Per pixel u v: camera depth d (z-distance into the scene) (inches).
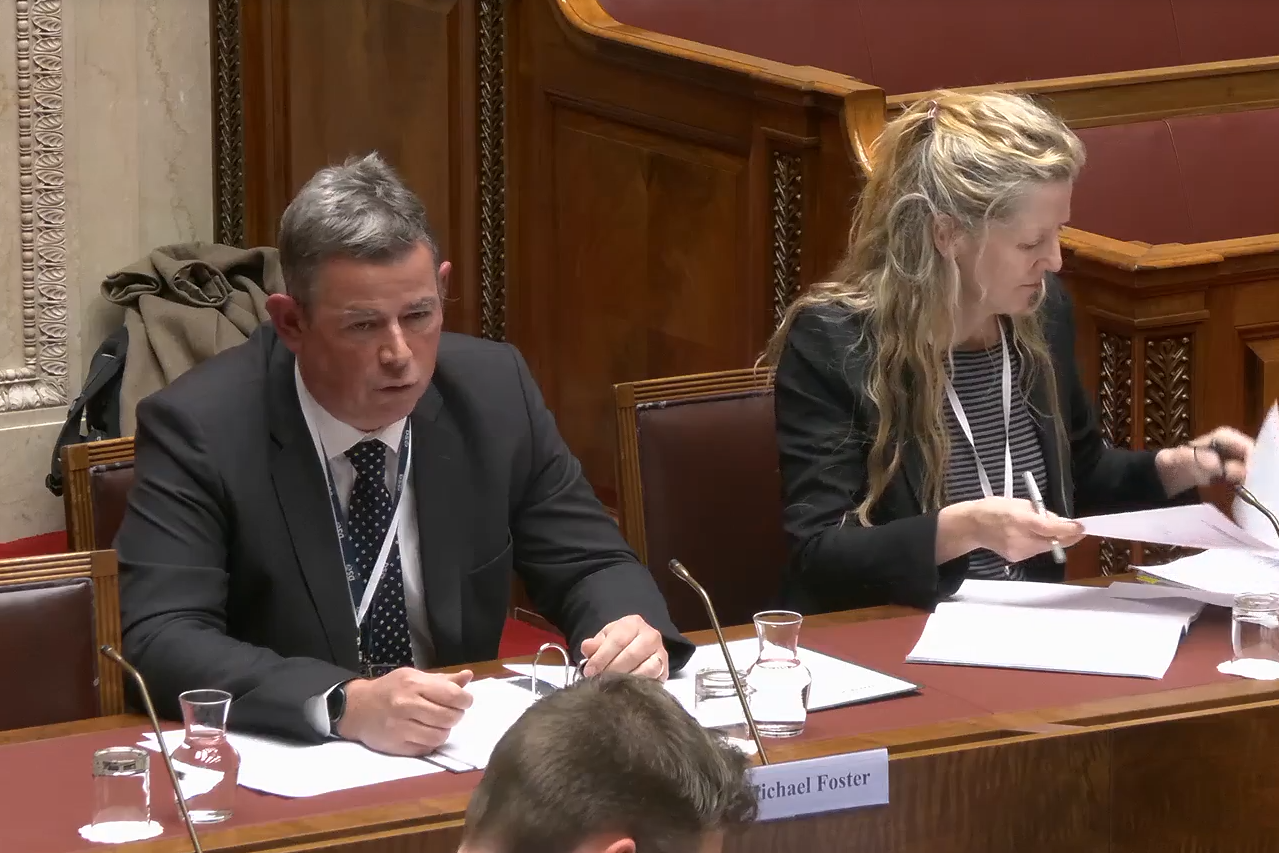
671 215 590.6
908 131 381.4
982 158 366.0
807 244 534.3
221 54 783.1
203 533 322.0
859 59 687.7
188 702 251.0
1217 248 466.3
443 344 359.3
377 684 278.4
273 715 280.8
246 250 757.9
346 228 308.8
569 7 614.9
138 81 771.4
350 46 725.9
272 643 329.1
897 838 259.4
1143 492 414.9
